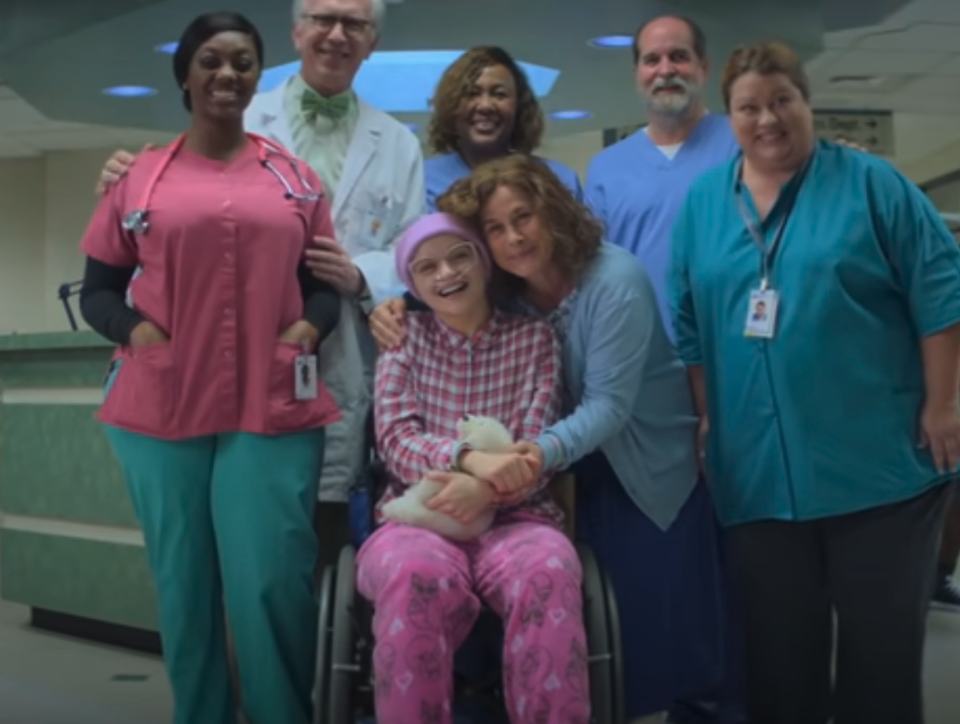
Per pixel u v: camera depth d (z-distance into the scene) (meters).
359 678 1.80
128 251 2.08
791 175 1.96
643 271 2.09
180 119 5.77
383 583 1.73
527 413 1.98
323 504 2.32
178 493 2.03
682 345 2.20
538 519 1.96
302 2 2.36
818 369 1.89
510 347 2.03
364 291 2.22
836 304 1.87
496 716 2.05
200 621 2.08
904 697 1.92
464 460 1.86
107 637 3.71
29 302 8.30
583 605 1.80
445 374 2.03
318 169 2.37
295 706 2.06
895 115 7.13
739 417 1.98
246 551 2.02
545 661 1.68
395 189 2.41
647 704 2.13
